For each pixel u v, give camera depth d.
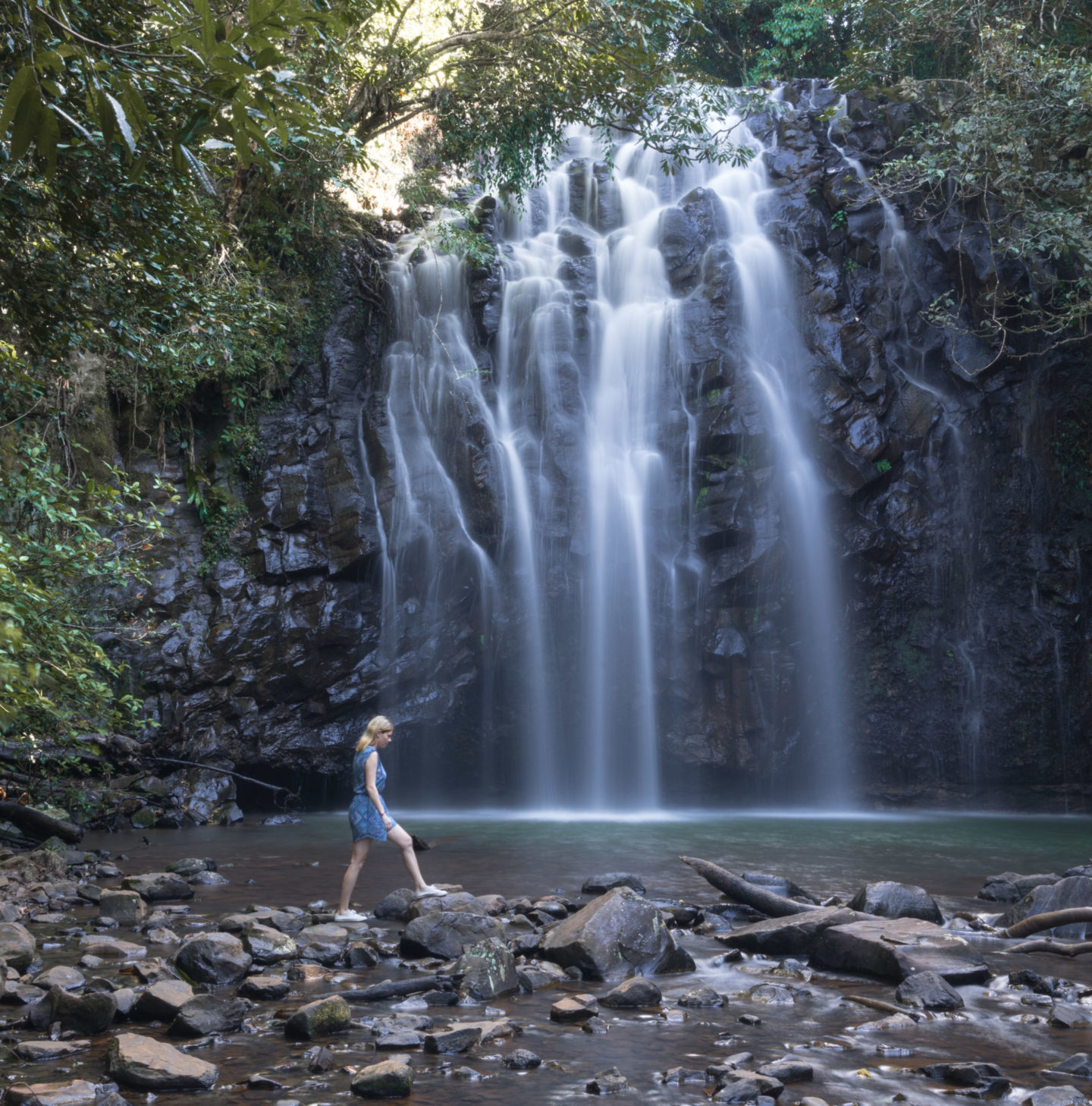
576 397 20.14
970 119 17.50
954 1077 4.27
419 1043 4.75
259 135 3.69
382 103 17.67
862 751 19.25
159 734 16.67
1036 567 19.66
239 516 18.47
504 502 19.17
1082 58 17.39
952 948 6.21
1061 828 15.48
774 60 29.98
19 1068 4.41
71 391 15.59
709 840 13.25
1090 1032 5.00
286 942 6.45
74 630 9.49
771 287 20.61
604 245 21.77
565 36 16.86
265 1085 4.17
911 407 19.88
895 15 20.48
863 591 19.25
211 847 12.53
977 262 20.03
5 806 11.84
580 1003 5.30
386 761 18.69
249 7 3.33
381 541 18.61
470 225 21.56
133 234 7.36
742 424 19.33
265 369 18.81
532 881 9.68
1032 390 20.06
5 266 7.81
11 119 3.13
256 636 17.72
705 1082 4.26
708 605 18.92
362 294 20.70
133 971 6.04
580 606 19.05
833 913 6.86
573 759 18.97
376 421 19.52
